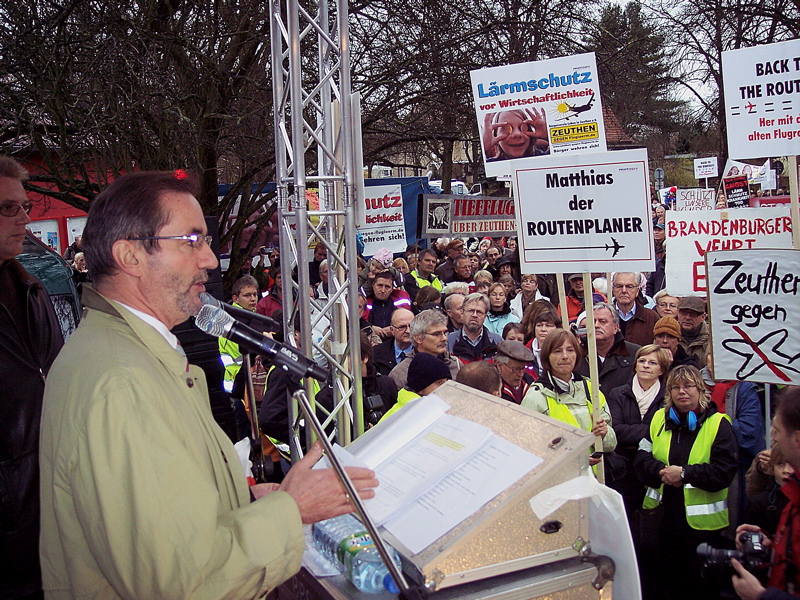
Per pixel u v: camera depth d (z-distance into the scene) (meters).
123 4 6.35
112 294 1.69
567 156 3.64
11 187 2.49
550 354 3.92
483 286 7.98
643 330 6.23
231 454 1.81
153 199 1.67
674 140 30.44
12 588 2.34
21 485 2.34
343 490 1.64
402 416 2.09
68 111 6.46
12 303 2.54
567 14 8.49
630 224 3.54
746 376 3.65
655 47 15.93
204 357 4.86
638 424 4.21
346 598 1.73
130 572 1.41
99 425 1.43
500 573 1.70
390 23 8.16
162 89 6.13
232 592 1.45
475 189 19.80
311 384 3.34
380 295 7.41
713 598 3.71
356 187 3.35
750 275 3.61
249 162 7.39
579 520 1.79
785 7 16.14
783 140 3.98
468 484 1.74
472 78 4.58
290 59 3.18
